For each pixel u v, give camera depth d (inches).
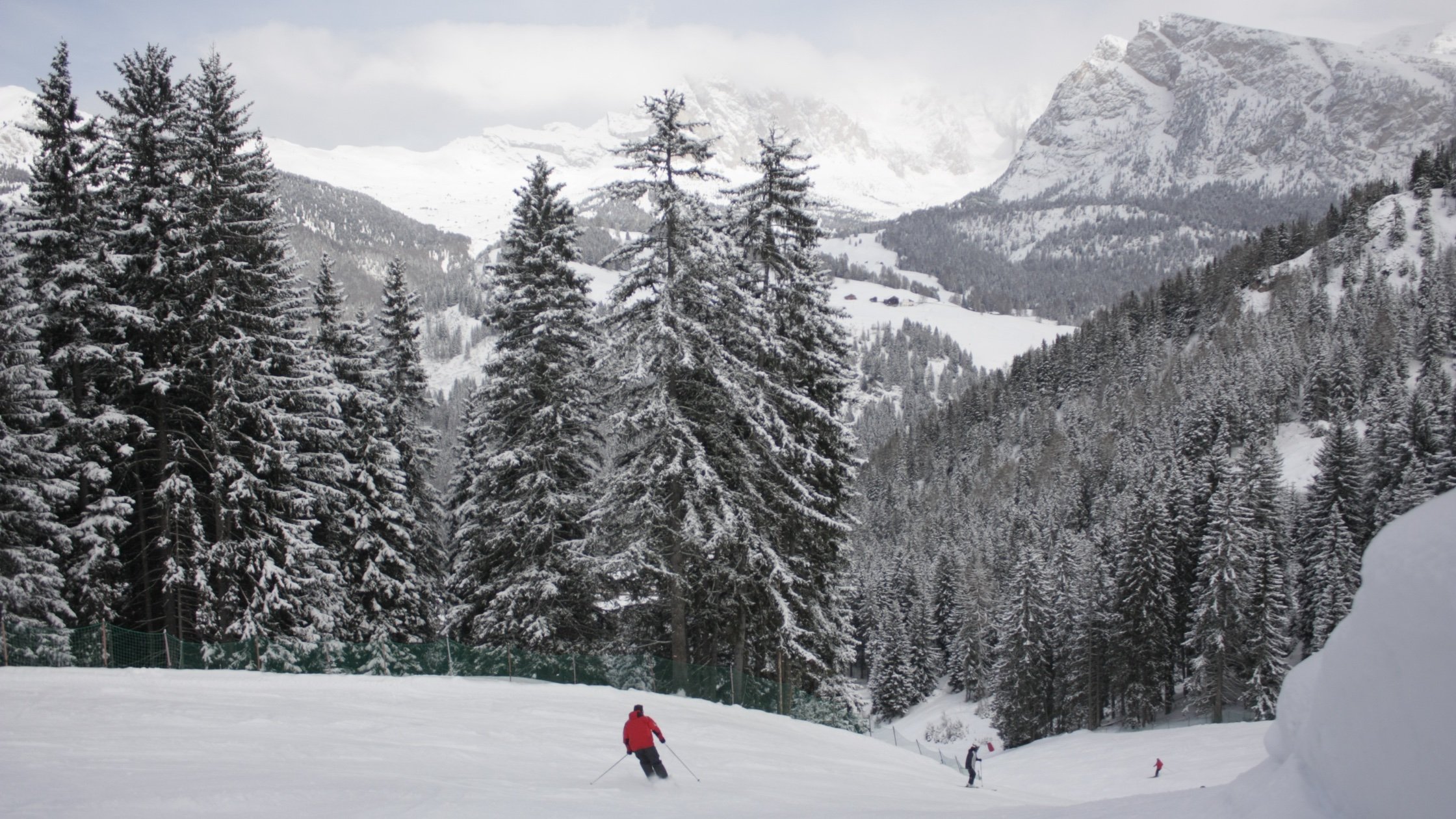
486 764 573.6
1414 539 172.4
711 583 1128.2
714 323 1069.1
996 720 2753.4
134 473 1100.5
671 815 436.1
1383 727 169.8
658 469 1024.9
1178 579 2598.4
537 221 1209.4
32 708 628.1
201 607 1068.5
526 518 1173.1
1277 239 7829.7
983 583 3622.0
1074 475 4918.8
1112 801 362.9
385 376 1456.7
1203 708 2356.1
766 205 1154.7
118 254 1045.8
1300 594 2608.3
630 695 1021.8
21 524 962.1
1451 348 4586.6
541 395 1206.9
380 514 1300.4
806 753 864.9
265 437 1135.0
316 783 439.2
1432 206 6899.6
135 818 349.4
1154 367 6717.5
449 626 1258.0
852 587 1353.3
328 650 1127.6
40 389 983.6
